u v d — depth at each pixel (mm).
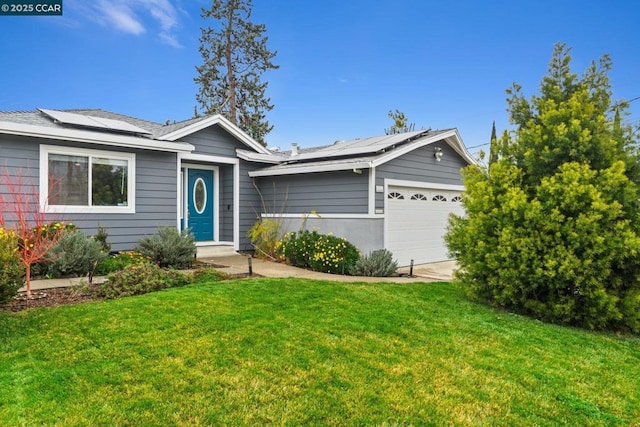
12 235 5273
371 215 10500
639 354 4953
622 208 5766
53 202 8883
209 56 24234
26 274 6445
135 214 10148
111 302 5723
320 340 4602
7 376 3578
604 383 4035
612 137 6129
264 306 5711
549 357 4590
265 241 11734
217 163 12641
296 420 3090
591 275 5633
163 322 4910
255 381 3627
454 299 6859
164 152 10695
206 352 4152
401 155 11406
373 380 3764
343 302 6160
